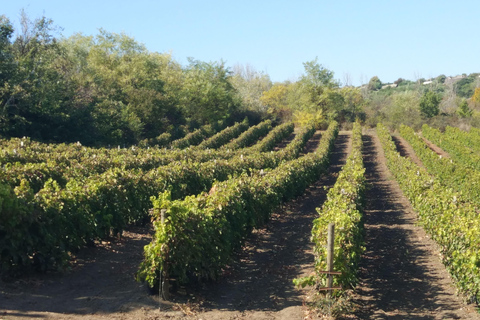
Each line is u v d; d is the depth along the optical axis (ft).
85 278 30.81
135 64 171.42
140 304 27.12
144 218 47.19
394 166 96.99
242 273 36.01
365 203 65.72
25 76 97.86
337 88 233.55
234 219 39.58
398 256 42.70
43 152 69.92
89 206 35.78
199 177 60.13
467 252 30.86
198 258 30.45
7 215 27.66
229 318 26.50
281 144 166.09
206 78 206.80
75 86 122.21
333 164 126.82
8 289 26.78
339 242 30.27
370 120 230.89
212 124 188.24
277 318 26.94
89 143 110.42
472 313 29.25
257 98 274.77
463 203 50.16
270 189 53.21
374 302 31.07
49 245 29.96
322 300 27.81
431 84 362.12
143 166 67.36
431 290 33.63
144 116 147.33
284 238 48.03
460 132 171.63
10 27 98.94
